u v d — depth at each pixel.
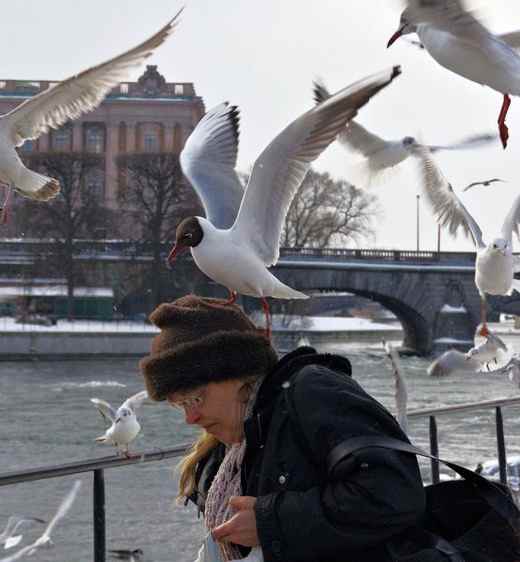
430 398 36.94
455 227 9.66
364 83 5.28
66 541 18.81
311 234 95.31
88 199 98.50
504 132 6.41
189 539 18.73
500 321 51.91
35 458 32.78
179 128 129.00
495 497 3.44
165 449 5.53
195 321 3.76
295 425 3.48
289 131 6.01
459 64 5.96
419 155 9.05
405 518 3.29
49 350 79.69
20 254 94.81
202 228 6.91
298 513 3.32
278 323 98.75
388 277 81.12
